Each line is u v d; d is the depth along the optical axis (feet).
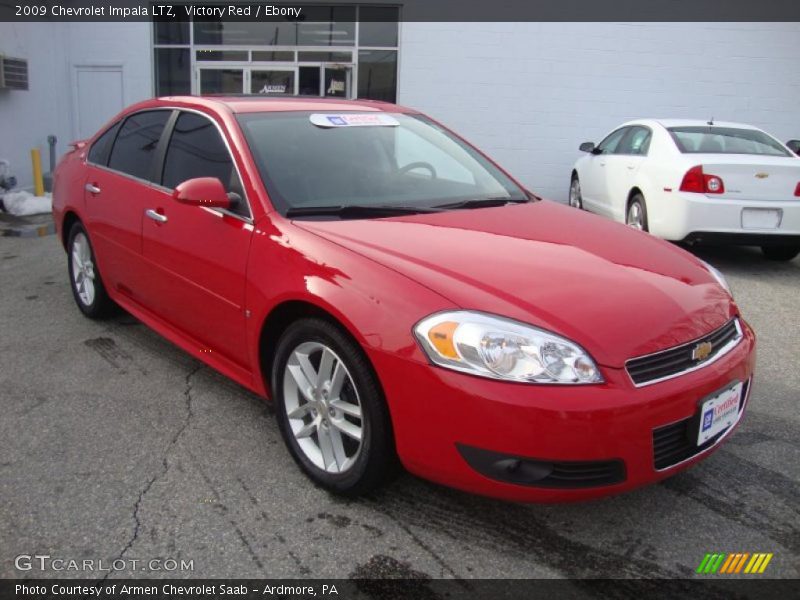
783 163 21.68
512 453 7.49
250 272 10.03
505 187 12.84
